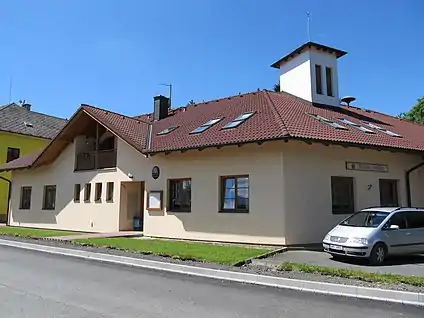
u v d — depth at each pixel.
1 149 32.84
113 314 6.29
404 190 18.53
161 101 25.02
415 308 6.92
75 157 23.08
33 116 37.97
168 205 18.19
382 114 26.52
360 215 12.80
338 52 22.45
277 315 6.39
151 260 11.38
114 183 20.78
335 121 18.39
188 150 16.80
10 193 27.08
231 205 16.25
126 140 19.03
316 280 8.79
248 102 20.44
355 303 7.21
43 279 9.12
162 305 6.92
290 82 22.75
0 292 7.77
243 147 16.02
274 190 15.01
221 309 6.71
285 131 14.21
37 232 20.33
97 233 19.89
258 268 10.38
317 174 15.67
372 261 11.29
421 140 20.69
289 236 14.63
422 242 12.28
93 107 21.94
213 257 11.59
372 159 17.53
